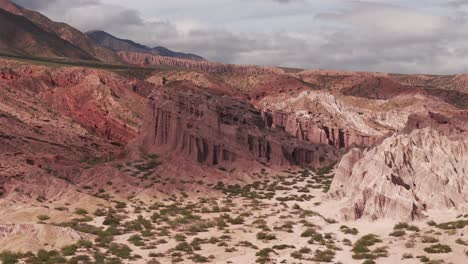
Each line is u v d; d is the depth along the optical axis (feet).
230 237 345.92
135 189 484.33
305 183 552.00
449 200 391.04
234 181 549.95
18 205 403.95
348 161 476.54
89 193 466.70
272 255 305.53
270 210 433.89
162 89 628.28
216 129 602.03
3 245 310.86
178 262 291.17
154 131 604.90
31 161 533.96
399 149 435.94
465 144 450.30
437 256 286.46
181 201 471.21
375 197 382.42
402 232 339.77
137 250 318.04
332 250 313.32
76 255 300.40
